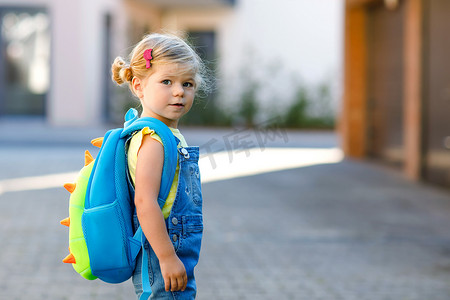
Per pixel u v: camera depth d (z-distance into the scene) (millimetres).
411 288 5316
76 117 21688
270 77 24078
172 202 2635
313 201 9500
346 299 4992
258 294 5062
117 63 2791
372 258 6309
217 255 6285
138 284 2654
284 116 23516
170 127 2744
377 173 12625
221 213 8438
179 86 2643
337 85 24047
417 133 11578
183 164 2682
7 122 21906
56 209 8281
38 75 22281
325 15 24859
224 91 23484
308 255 6371
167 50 2623
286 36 24922
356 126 15422
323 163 14195
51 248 6363
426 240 7133
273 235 7227
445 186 10625
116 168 2631
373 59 14945
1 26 22000
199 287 5215
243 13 25156
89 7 21672
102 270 2605
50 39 21594
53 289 5078
